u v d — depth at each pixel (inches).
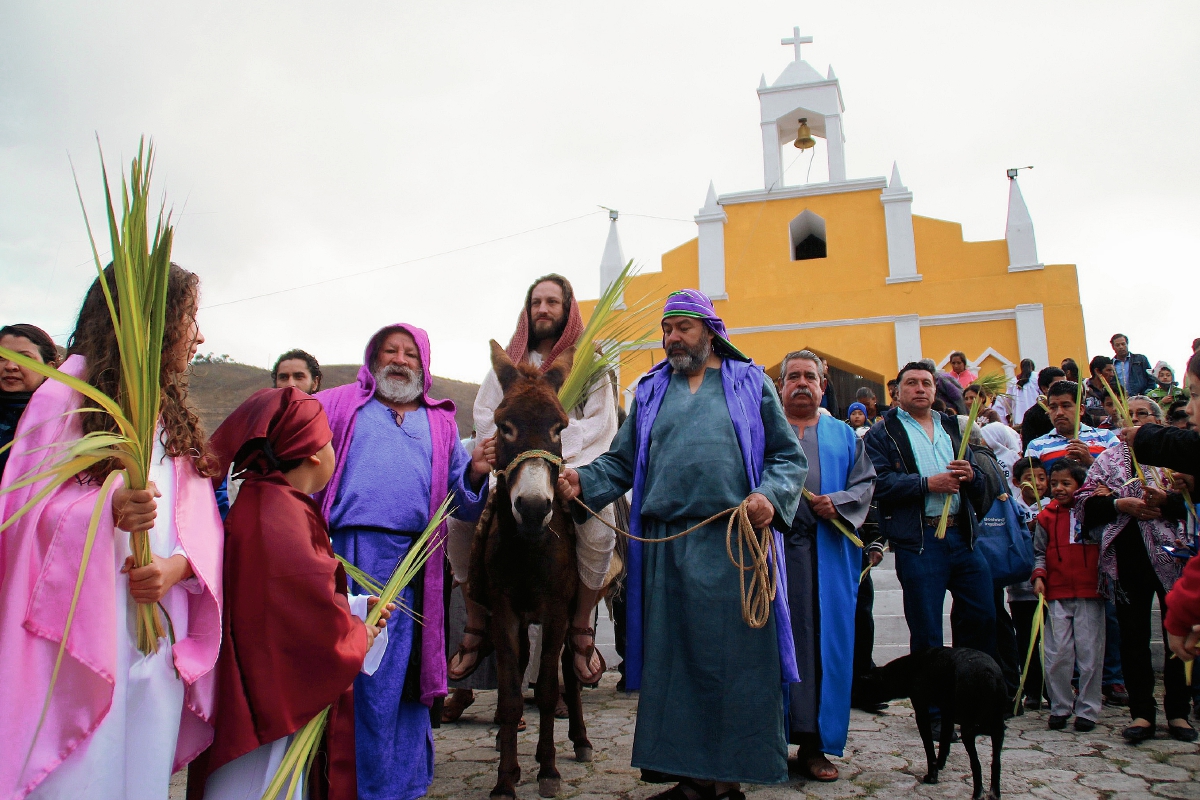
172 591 88.6
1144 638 186.1
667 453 145.6
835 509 167.6
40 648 79.9
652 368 161.9
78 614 80.4
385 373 154.9
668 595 140.3
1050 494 210.7
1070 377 331.0
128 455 79.9
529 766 171.6
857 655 207.6
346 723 104.0
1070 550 201.8
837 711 159.9
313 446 101.2
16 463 85.3
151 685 84.8
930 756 156.3
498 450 143.9
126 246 83.6
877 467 195.6
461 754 184.1
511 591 146.6
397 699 139.5
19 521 82.8
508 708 145.6
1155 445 117.3
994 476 197.2
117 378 88.6
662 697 135.8
